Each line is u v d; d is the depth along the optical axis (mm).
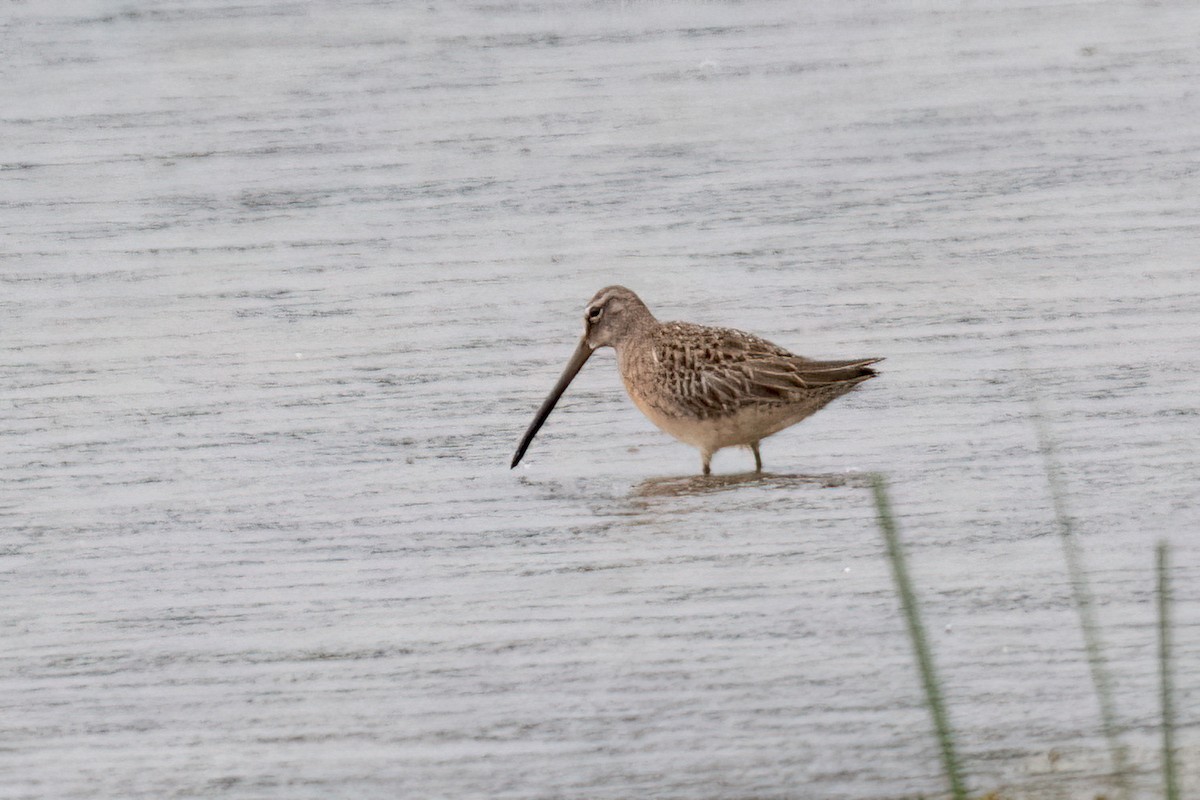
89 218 19453
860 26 25969
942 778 8695
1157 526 11523
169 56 25000
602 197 19812
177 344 16031
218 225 19219
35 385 15078
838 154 20906
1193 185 19281
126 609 10977
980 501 12148
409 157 21188
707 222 18953
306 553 11773
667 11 26750
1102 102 22219
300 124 22375
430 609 10852
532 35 25859
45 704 9789
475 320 16562
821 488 12664
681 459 13648
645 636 10359
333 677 10016
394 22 26500
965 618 10391
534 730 9336
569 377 14023
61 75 24344
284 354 15789
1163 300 16031
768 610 10633
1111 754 8797
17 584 11375
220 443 13812
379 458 13555
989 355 15047
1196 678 9531
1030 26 25781
